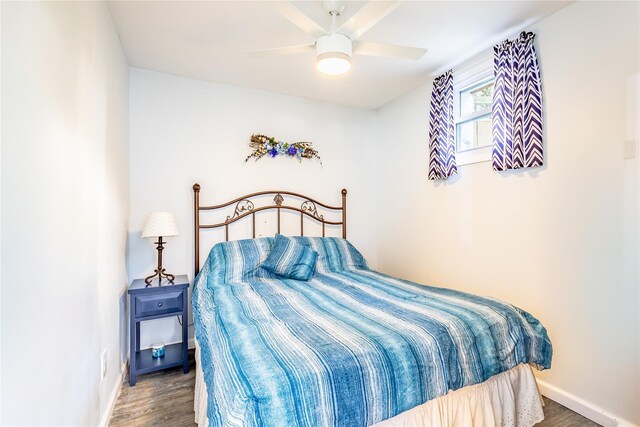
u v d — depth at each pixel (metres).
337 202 3.59
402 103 3.37
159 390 2.11
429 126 2.98
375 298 1.91
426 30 2.18
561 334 1.98
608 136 1.76
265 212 3.21
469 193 2.62
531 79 2.08
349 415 1.09
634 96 1.66
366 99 3.46
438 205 2.93
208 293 2.12
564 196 1.96
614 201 1.74
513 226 2.27
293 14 1.53
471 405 1.50
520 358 1.57
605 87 1.77
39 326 0.93
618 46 1.72
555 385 2.02
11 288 0.78
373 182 3.77
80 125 1.31
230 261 2.56
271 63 2.63
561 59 1.97
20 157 0.82
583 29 1.86
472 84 2.62
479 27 2.14
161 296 2.29
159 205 2.76
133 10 1.92
